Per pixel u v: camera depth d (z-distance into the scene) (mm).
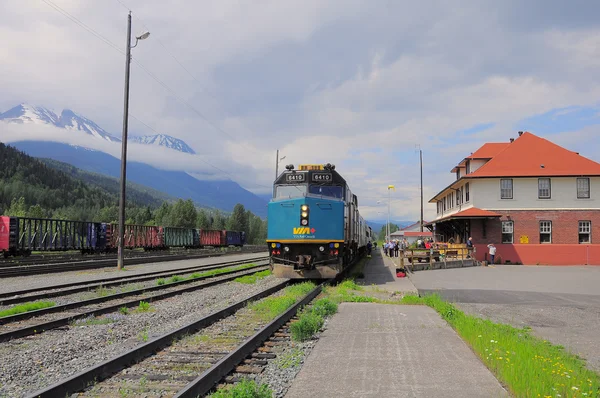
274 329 8727
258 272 22500
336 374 5832
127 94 26781
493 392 5066
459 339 7941
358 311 11156
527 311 11969
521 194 35469
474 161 40500
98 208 183000
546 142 37781
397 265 28312
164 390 5324
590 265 33750
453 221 39812
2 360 6641
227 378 5773
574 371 5969
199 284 17375
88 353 7230
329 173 18750
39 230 35406
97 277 20781
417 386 5293
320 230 17406
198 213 136500
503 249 34906
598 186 34906
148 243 49688
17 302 12758
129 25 26938
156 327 9414
